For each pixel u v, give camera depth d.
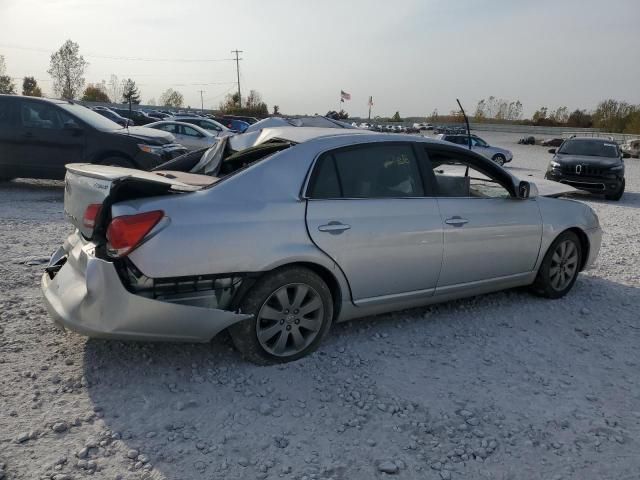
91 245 3.43
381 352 4.07
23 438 2.83
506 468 2.83
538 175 22.11
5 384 3.33
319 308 3.84
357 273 3.95
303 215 3.70
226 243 3.40
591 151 15.98
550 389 3.64
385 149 4.23
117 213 3.27
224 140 4.81
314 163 3.86
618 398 3.57
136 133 10.60
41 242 6.65
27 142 9.99
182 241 3.29
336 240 3.80
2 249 6.22
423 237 4.23
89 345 3.88
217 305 3.46
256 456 2.83
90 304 3.28
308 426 3.11
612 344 4.43
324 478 2.69
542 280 5.27
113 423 3.03
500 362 4.01
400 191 4.25
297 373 3.68
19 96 10.07
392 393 3.50
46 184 11.62
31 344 3.86
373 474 2.73
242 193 3.59
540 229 5.06
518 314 4.97
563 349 4.29
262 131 4.70
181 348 3.90
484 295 5.45
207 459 2.78
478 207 4.63
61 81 62.56
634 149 42.38
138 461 2.73
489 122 103.81
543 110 103.25
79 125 10.09
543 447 3.01
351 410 3.29
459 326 4.63
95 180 3.46
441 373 3.80
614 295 5.67
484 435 3.09
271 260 3.54
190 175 4.36
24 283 5.09
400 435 3.06
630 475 2.82
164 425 3.04
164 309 3.29
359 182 4.05
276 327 3.71
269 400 3.35
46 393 3.27
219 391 3.41
